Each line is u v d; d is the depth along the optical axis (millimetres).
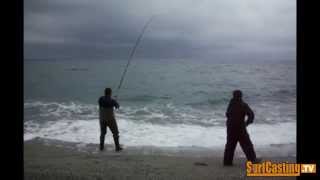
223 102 22281
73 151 9656
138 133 12711
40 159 8094
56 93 29422
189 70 51219
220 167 7477
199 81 36531
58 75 49219
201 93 27250
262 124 14281
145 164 7625
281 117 15984
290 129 13242
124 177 6184
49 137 12062
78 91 31094
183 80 37938
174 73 46156
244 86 31125
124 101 23203
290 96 24031
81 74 50188
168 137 12094
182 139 11766
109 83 37531
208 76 41781
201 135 12391
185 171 6914
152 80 38594
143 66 61344
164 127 13828
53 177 5918
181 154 9461
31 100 24141
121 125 14125
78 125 14164
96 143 11125
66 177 5957
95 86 35312
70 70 60219
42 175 6012
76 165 7293
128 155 9000
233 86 31453
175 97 25078
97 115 16906
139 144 11047
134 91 29172
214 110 18906
